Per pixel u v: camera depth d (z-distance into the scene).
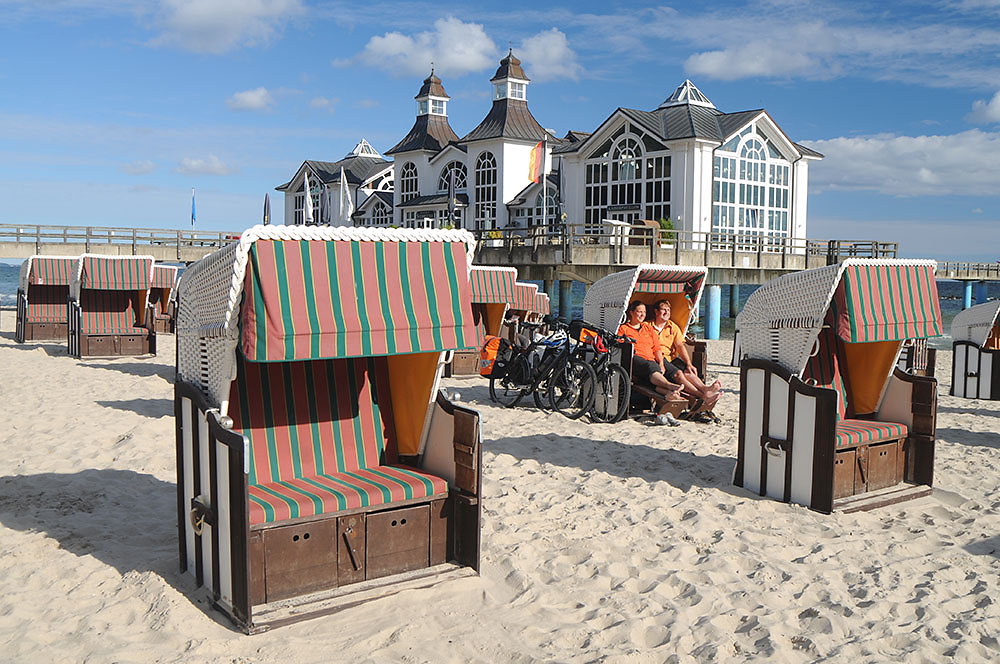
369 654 3.62
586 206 39.44
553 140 45.22
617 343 9.27
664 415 9.20
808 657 3.71
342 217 36.22
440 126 51.31
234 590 3.82
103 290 15.80
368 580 4.21
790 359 6.06
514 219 44.28
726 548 5.09
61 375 12.72
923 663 3.67
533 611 4.11
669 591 4.43
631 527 5.45
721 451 7.91
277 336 3.76
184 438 4.34
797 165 39.19
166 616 3.85
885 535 5.46
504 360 10.91
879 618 4.14
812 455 5.91
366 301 4.02
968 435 9.06
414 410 4.72
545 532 5.33
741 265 27.73
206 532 4.10
